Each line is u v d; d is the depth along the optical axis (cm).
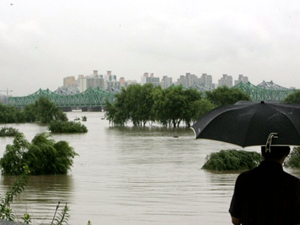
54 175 2820
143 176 2741
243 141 411
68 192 2170
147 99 10188
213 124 438
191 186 2344
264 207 398
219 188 2269
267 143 404
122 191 2192
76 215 1656
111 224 1530
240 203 412
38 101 12381
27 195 2086
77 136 6850
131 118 10500
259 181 404
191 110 8975
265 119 419
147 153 4225
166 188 2283
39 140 2975
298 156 3058
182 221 1572
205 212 1706
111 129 8906
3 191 2191
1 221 550
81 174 2869
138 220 1582
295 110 430
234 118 434
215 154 3144
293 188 397
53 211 1717
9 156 2816
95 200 1956
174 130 8238
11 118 12419
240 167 3036
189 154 4091
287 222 396
